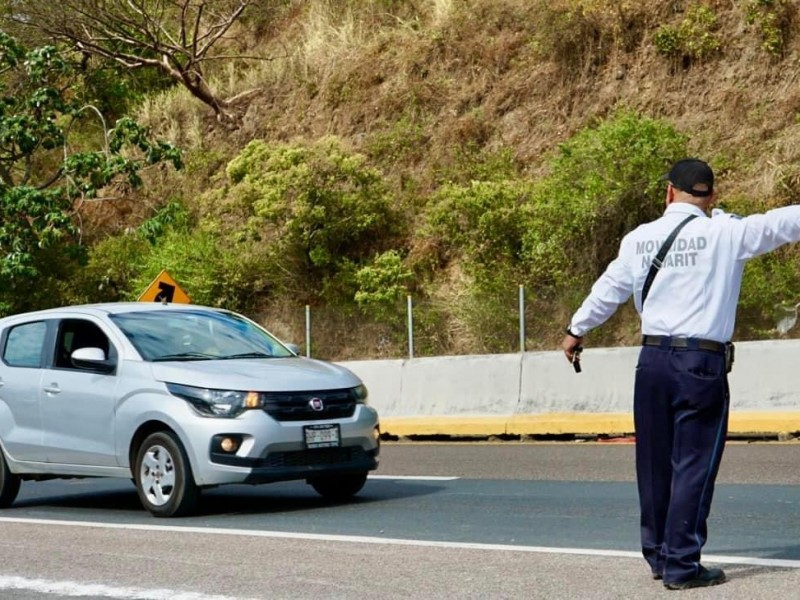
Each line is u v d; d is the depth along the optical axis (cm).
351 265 3888
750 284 2844
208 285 4006
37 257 4322
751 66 3834
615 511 1509
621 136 3441
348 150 4119
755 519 1403
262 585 1114
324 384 1623
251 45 5228
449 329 3284
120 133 3762
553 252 3459
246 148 4066
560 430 2611
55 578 1202
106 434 1664
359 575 1141
